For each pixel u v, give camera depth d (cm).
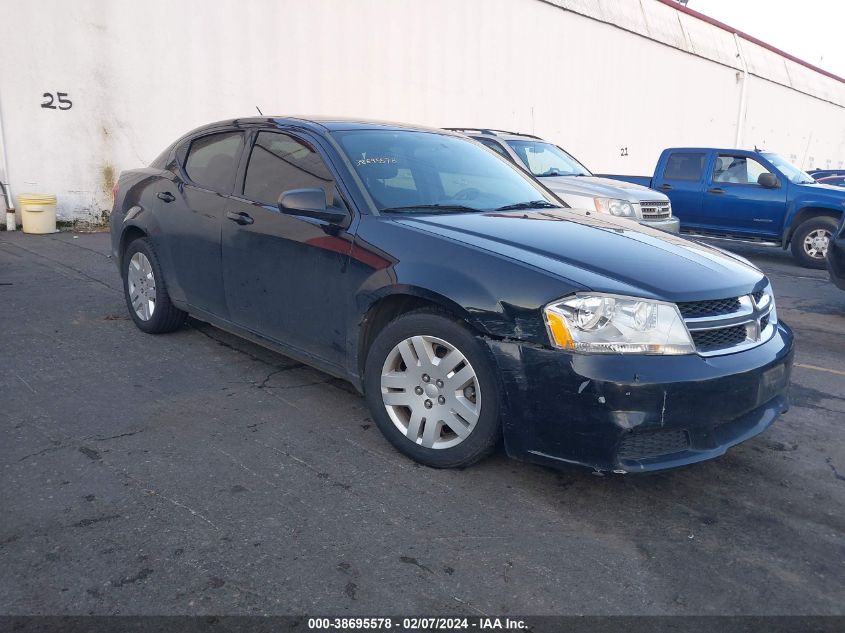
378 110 1462
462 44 1619
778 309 795
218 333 562
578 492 337
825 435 420
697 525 314
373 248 364
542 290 311
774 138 3256
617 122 2203
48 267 787
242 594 255
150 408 413
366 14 1402
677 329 309
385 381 362
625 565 282
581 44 1980
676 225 973
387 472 348
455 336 332
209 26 1172
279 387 454
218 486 329
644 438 304
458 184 438
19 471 334
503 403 318
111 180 1105
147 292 546
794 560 291
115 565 268
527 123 1855
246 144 468
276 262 416
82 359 491
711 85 2667
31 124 1020
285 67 1287
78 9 1033
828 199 1083
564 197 912
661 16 2350
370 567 273
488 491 334
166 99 1142
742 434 327
